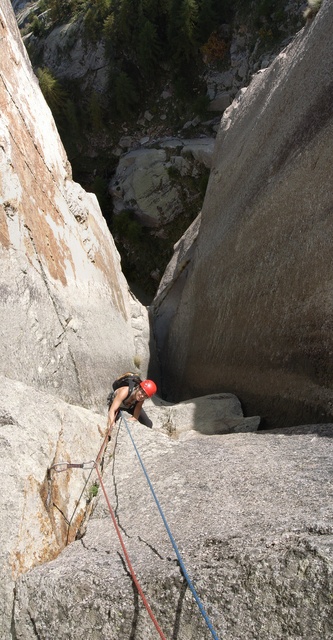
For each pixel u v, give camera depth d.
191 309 13.33
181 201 24.95
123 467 5.71
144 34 25.94
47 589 3.74
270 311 8.63
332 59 8.20
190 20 25.12
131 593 3.55
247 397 9.10
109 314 10.60
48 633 3.64
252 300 9.40
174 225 25.39
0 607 3.78
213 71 25.91
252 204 10.16
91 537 4.61
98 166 28.48
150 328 14.63
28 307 7.29
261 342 8.80
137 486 5.26
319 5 10.37
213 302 11.50
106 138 28.25
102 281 10.96
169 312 15.62
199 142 25.05
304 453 5.16
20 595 3.78
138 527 4.47
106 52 27.52
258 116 11.50
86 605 3.61
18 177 8.20
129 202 25.84
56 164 10.55
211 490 4.76
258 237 9.61
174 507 4.62
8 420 4.87
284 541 3.40
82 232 10.80
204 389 11.16
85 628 3.56
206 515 4.27
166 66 26.95
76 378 7.95
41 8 33.94
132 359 11.48
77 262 9.81
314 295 7.37
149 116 27.42
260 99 11.96
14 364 6.61
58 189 10.18
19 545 4.02
